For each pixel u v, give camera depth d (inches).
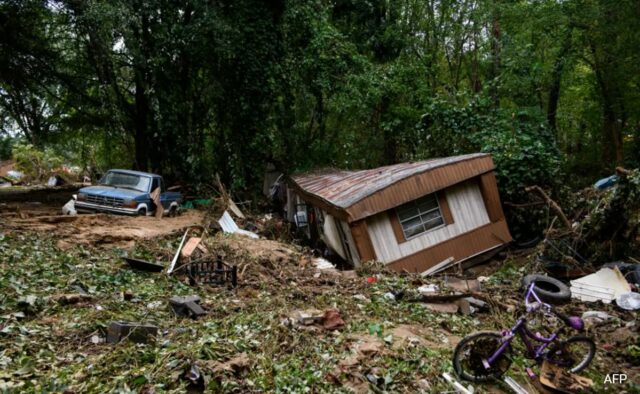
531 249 599.8
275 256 490.3
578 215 597.0
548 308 241.9
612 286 428.8
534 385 243.6
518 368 257.1
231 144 973.8
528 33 996.6
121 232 540.4
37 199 924.0
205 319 289.0
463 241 571.8
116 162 1296.8
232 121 967.6
